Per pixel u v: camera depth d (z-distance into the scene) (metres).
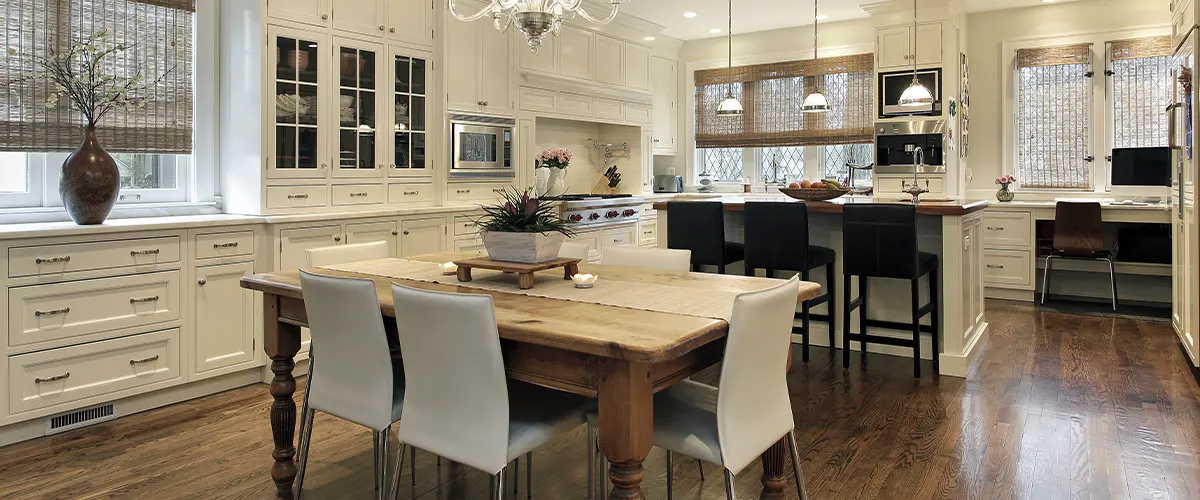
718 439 1.94
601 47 6.52
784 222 4.24
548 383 1.97
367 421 2.29
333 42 4.33
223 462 2.94
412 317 2.02
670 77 7.91
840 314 4.78
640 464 1.84
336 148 4.38
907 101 5.45
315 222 4.14
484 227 2.66
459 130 5.14
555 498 2.64
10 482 2.73
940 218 4.31
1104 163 6.46
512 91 5.59
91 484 2.72
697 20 7.06
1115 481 2.70
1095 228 5.91
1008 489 2.65
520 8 2.69
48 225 3.38
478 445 1.98
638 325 1.94
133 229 3.40
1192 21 3.93
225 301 3.82
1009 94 6.79
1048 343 4.90
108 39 3.74
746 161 7.92
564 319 2.02
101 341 3.34
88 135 3.47
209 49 4.18
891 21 6.50
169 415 3.50
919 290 4.48
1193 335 4.05
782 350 2.10
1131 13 6.27
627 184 7.16
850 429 3.28
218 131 4.26
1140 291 6.33
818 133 7.35
